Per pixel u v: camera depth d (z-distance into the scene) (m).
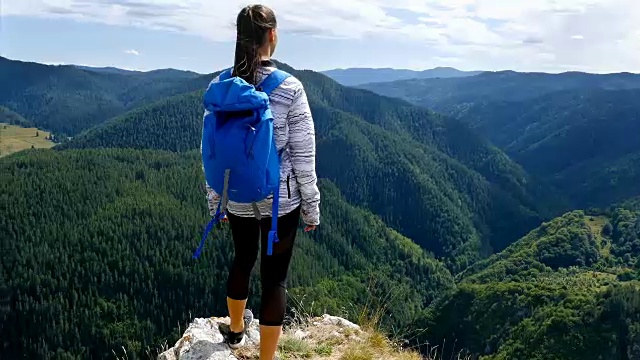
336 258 102.25
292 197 3.20
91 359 68.69
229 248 79.94
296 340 4.49
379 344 4.85
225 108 2.94
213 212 3.43
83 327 69.94
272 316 3.44
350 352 4.46
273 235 3.08
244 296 3.86
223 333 4.22
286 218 3.26
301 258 91.19
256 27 3.09
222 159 2.97
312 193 3.19
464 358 6.18
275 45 3.26
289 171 3.17
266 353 3.51
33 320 70.94
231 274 3.78
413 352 5.00
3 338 70.81
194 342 4.25
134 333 69.94
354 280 93.62
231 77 3.18
